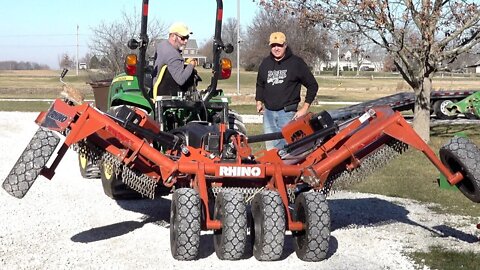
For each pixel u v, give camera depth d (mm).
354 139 5898
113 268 5395
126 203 7809
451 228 6898
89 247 5992
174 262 5520
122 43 29406
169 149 6324
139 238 6293
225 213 5371
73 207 7566
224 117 7215
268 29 35406
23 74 80438
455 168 5863
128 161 5781
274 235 5348
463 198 8383
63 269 5367
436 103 21250
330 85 54594
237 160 5859
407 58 13445
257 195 5559
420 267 5535
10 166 10234
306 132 6480
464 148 5676
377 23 12203
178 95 7371
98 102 13023
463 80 60094
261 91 7887
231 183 5984
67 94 5941
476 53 13289
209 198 5984
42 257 5676
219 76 7504
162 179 5914
